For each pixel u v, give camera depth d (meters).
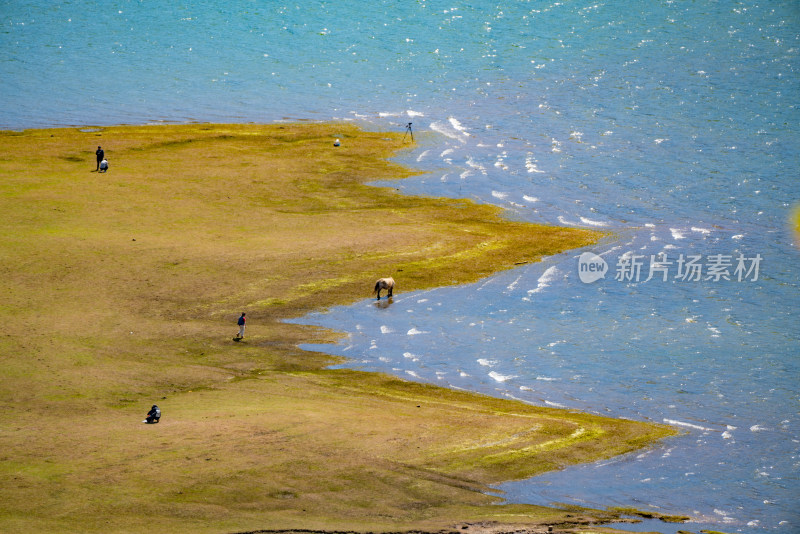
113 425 128.25
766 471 125.62
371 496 109.88
